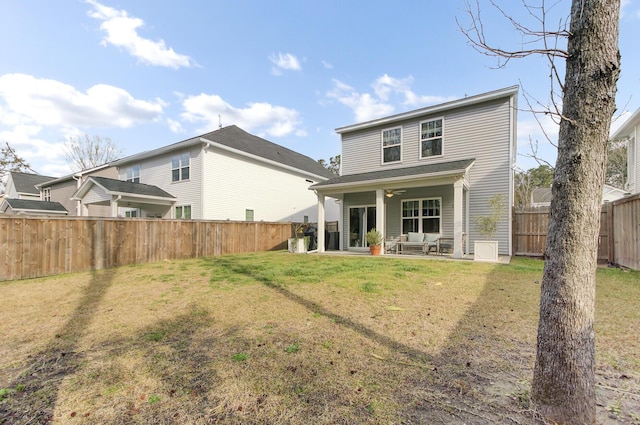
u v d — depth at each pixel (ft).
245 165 56.80
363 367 8.53
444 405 6.68
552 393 6.13
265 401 6.95
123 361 9.16
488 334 10.85
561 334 6.10
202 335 11.23
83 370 8.63
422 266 26.03
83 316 13.73
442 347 9.80
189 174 50.72
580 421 5.87
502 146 35.29
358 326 11.80
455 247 31.12
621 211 26.81
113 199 45.68
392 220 42.27
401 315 13.07
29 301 16.55
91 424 6.24
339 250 46.34
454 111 38.52
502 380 7.71
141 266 29.60
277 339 10.66
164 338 11.00
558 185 6.37
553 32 6.48
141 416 6.49
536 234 34.73
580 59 6.10
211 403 6.91
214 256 38.58
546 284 6.45
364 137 46.14
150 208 57.31
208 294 17.39
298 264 28.76
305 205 71.77
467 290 17.37
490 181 35.94
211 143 48.98
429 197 39.42
